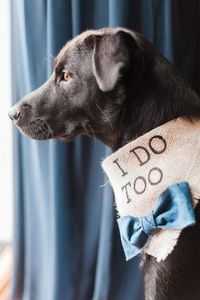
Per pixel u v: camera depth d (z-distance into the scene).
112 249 1.75
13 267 1.97
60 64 1.26
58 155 1.68
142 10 1.59
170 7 1.55
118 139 1.26
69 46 1.26
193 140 1.13
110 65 1.07
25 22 1.63
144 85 1.19
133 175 1.17
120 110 1.21
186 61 1.63
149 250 1.14
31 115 1.31
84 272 1.85
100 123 1.26
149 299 1.19
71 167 1.73
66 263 1.81
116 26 1.54
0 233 2.30
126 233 1.17
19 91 1.77
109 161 1.20
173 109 1.18
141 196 1.15
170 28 1.57
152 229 1.13
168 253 1.10
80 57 1.22
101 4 1.61
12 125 1.80
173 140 1.14
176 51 1.61
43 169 1.77
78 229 1.80
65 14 1.59
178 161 1.13
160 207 1.11
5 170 2.22
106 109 1.22
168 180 1.12
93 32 1.24
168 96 1.19
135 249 1.16
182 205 1.09
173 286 1.16
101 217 1.78
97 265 1.83
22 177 1.86
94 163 1.74
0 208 2.27
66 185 1.72
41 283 1.96
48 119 1.30
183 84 1.21
